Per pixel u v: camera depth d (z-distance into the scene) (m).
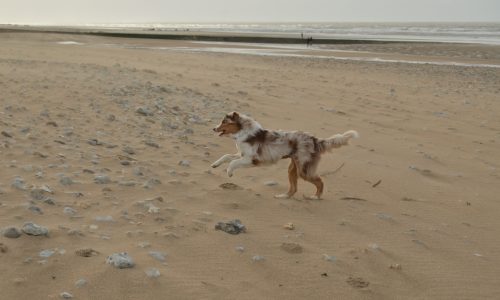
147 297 2.94
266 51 23.94
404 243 3.85
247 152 4.47
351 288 3.23
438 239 3.99
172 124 6.13
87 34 36.06
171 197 4.14
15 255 3.11
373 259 3.56
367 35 53.03
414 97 10.01
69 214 3.64
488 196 5.02
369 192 4.82
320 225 4.00
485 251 3.88
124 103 6.68
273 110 7.59
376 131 7.04
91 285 2.96
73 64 10.32
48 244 3.25
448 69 16.70
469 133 7.37
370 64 17.75
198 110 6.97
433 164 5.88
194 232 3.62
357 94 9.84
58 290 2.91
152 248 3.37
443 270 3.55
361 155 5.91
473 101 9.94
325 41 34.47
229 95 8.27
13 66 9.04
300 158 4.42
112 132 5.60
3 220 3.43
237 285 3.14
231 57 18.12
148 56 15.65
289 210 4.20
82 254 3.18
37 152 4.66
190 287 3.06
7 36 26.50
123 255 3.17
